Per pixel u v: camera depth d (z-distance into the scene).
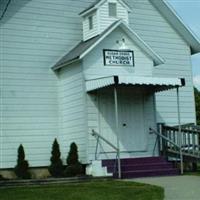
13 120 21.09
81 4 23.30
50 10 22.52
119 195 14.65
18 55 21.55
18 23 21.72
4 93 21.08
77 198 14.30
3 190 16.19
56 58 22.33
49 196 14.70
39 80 21.84
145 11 25.03
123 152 21.17
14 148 20.97
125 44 21.48
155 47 24.97
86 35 22.55
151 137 22.12
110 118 21.00
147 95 22.20
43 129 21.64
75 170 19.91
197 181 17.55
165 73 24.97
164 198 14.16
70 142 21.39
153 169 20.33
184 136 22.08
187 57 25.78
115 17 22.23
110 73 21.05
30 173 21.02
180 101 25.11
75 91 21.05
